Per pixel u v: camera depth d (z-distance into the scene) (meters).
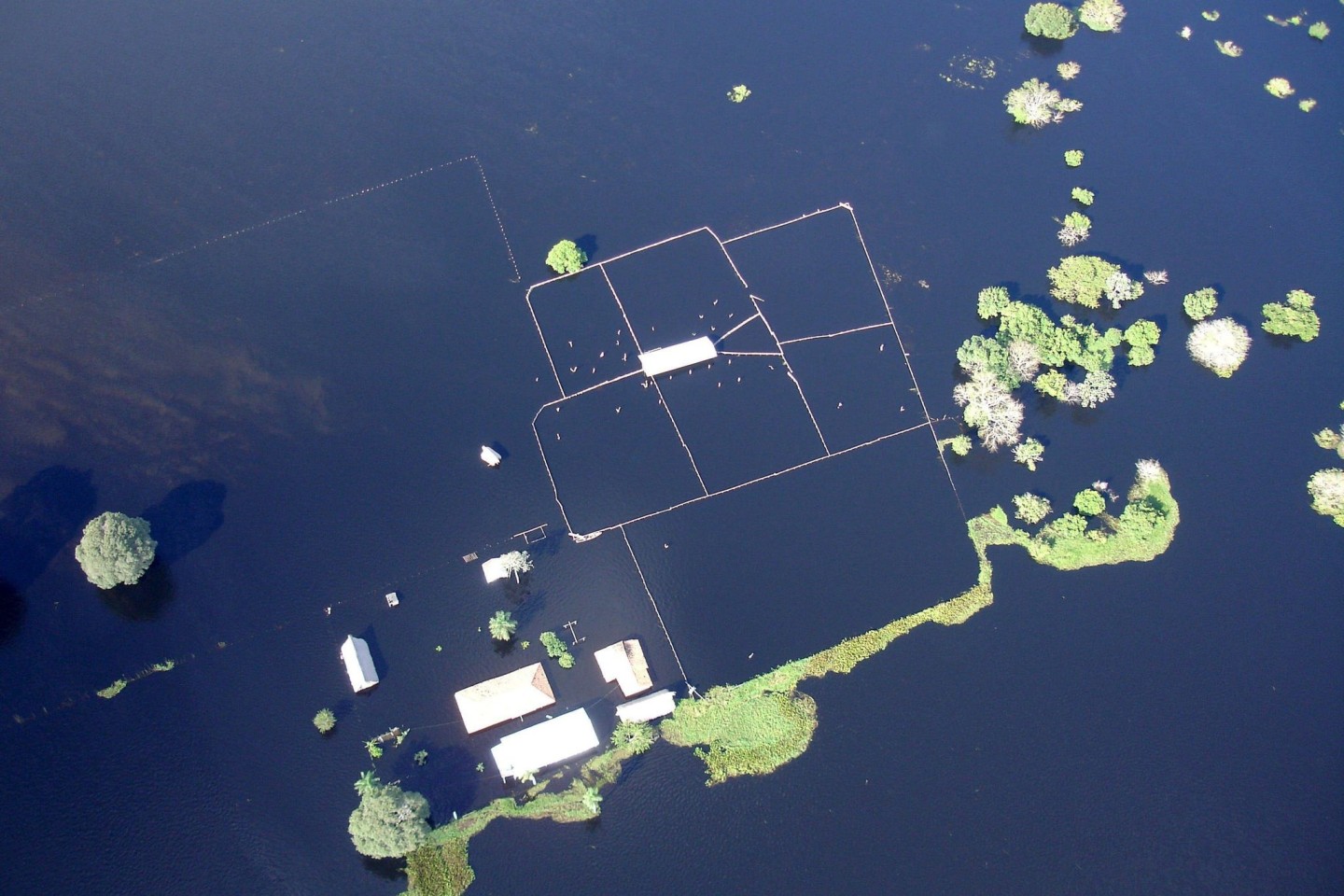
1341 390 125.75
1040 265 133.12
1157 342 127.00
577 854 94.19
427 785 96.44
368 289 124.88
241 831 94.75
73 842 93.81
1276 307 129.62
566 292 125.88
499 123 140.25
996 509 115.00
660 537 110.56
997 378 119.44
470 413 117.00
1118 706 104.75
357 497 111.25
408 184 133.75
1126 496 116.81
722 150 140.75
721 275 128.62
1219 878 96.75
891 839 96.88
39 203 129.12
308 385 117.94
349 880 92.88
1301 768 102.62
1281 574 113.12
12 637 102.38
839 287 128.88
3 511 108.69
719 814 96.62
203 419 115.12
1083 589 110.62
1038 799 99.56
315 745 98.38
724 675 103.44
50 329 120.06
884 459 117.12
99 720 98.81
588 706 100.56
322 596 105.50
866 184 139.25
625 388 119.31
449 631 104.12
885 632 106.88
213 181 132.38
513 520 110.75
